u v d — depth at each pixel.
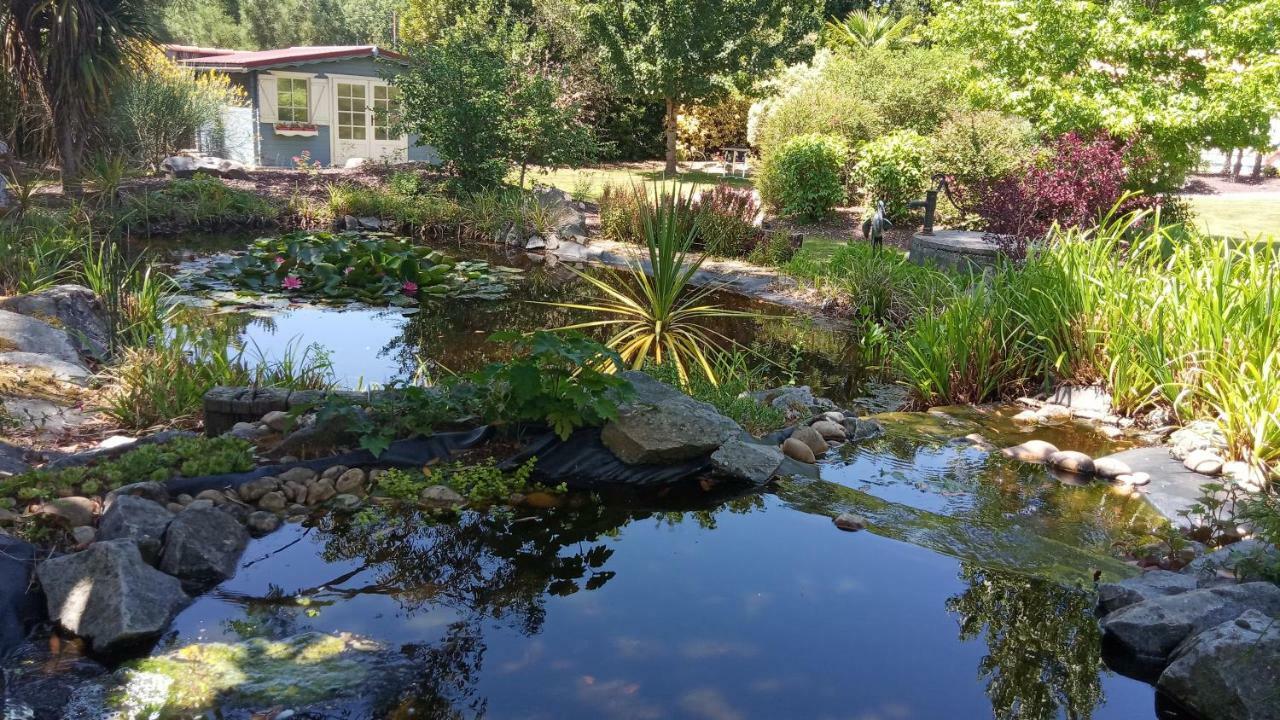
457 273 10.87
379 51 20.14
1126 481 4.91
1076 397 6.36
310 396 4.94
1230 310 5.73
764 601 3.53
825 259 11.90
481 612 3.40
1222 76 10.24
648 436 4.75
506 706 2.79
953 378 6.55
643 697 2.87
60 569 3.28
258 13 38.41
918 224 14.65
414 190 15.70
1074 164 9.66
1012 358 6.62
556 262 12.37
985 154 13.78
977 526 4.30
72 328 6.20
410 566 3.75
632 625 3.32
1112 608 3.50
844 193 15.41
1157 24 10.90
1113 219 9.41
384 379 6.51
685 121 24.70
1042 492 4.76
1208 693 2.88
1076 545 4.11
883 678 3.03
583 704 2.82
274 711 2.72
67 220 11.16
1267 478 4.73
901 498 4.66
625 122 24.12
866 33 24.27
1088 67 11.27
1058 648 3.27
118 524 3.57
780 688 2.94
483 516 4.25
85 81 13.92
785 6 21.16
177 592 3.35
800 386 6.71
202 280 9.66
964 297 6.94
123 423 5.05
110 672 2.88
